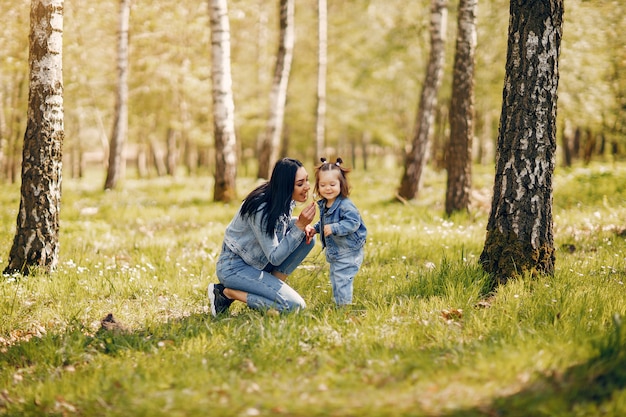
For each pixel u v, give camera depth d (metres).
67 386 3.83
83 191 18.58
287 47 17.94
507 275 5.51
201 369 3.87
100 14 19.73
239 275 5.06
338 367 3.84
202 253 8.09
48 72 6.50
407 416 2.96
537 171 5.42
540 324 4.47
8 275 6.27
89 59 21.75
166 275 6.95
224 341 4.44
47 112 6.54
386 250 7.69
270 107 18.28
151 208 13.63
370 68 23.73
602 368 3.31
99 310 5.63
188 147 35.94
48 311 5.60
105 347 4.56
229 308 5.50
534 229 5.48
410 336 4.33
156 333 4.89
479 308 5.03
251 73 25.83
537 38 5.26
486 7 16.36
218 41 14.05
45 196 6.62
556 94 5.41
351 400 3.21
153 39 20.19
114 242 9.17
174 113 24.56
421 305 5.01
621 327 3.64
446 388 3.29
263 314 4.94
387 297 5.43
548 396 3.04
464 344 4.07
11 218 11.62
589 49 14.69
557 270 5.87
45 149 6.56
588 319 4.52
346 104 28.89
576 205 11.11
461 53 10.85
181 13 19.19
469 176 11.03
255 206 4.88
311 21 25.53
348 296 5.25
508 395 3.12
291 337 4.32
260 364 3.95
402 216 11.34
